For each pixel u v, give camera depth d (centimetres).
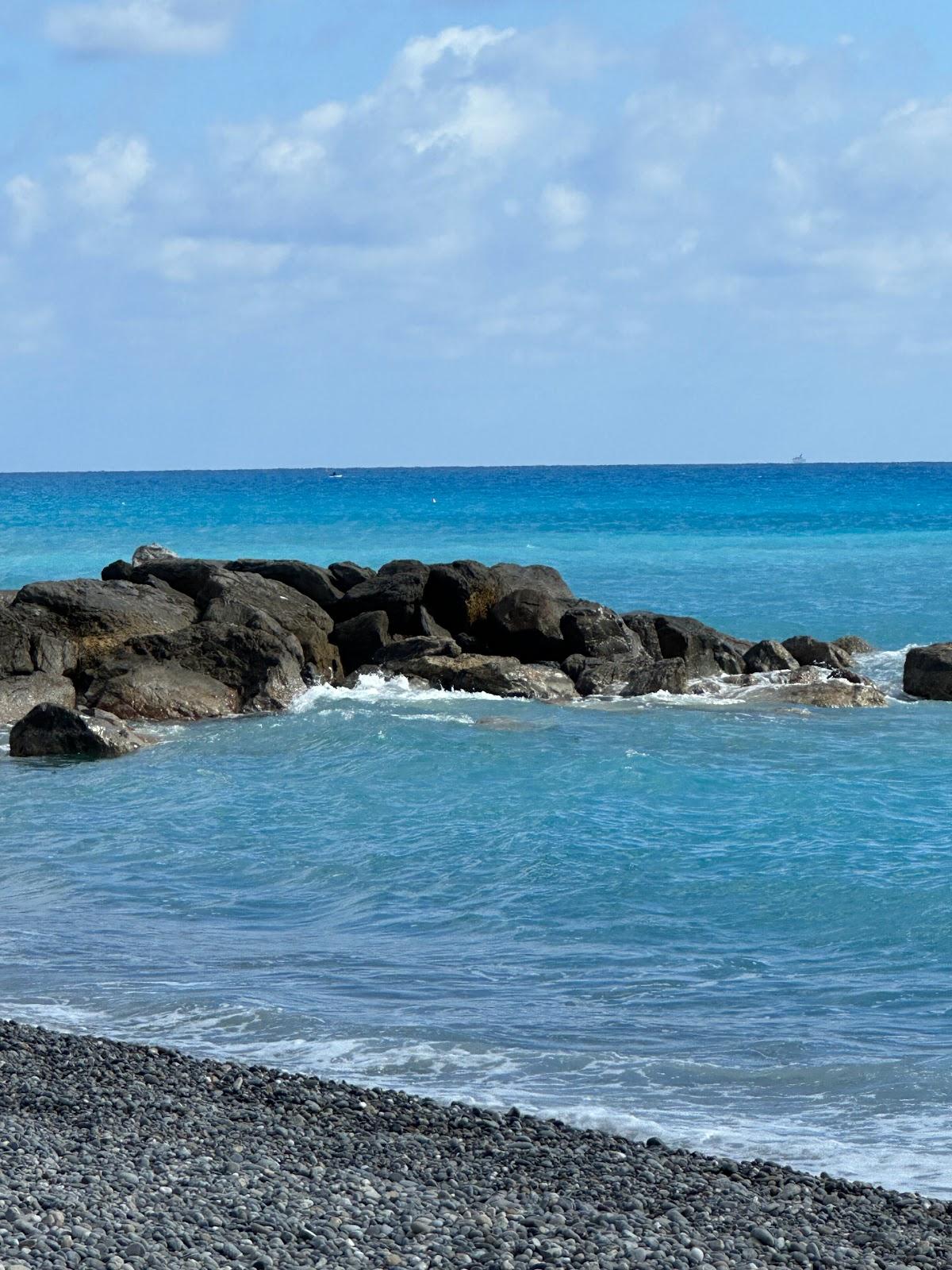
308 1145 1478
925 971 2141
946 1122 1603
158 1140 1466
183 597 5225
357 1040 1875
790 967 2178
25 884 2697
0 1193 1216
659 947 2284
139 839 3016
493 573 5438
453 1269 1146
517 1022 1945
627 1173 1430
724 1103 1667
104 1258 1079
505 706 4553
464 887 2638
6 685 4356
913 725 4281
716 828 3023
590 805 3250
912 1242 1264
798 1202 1363
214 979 2139
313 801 3344
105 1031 1906
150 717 4322
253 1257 1127
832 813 3145
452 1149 1483
